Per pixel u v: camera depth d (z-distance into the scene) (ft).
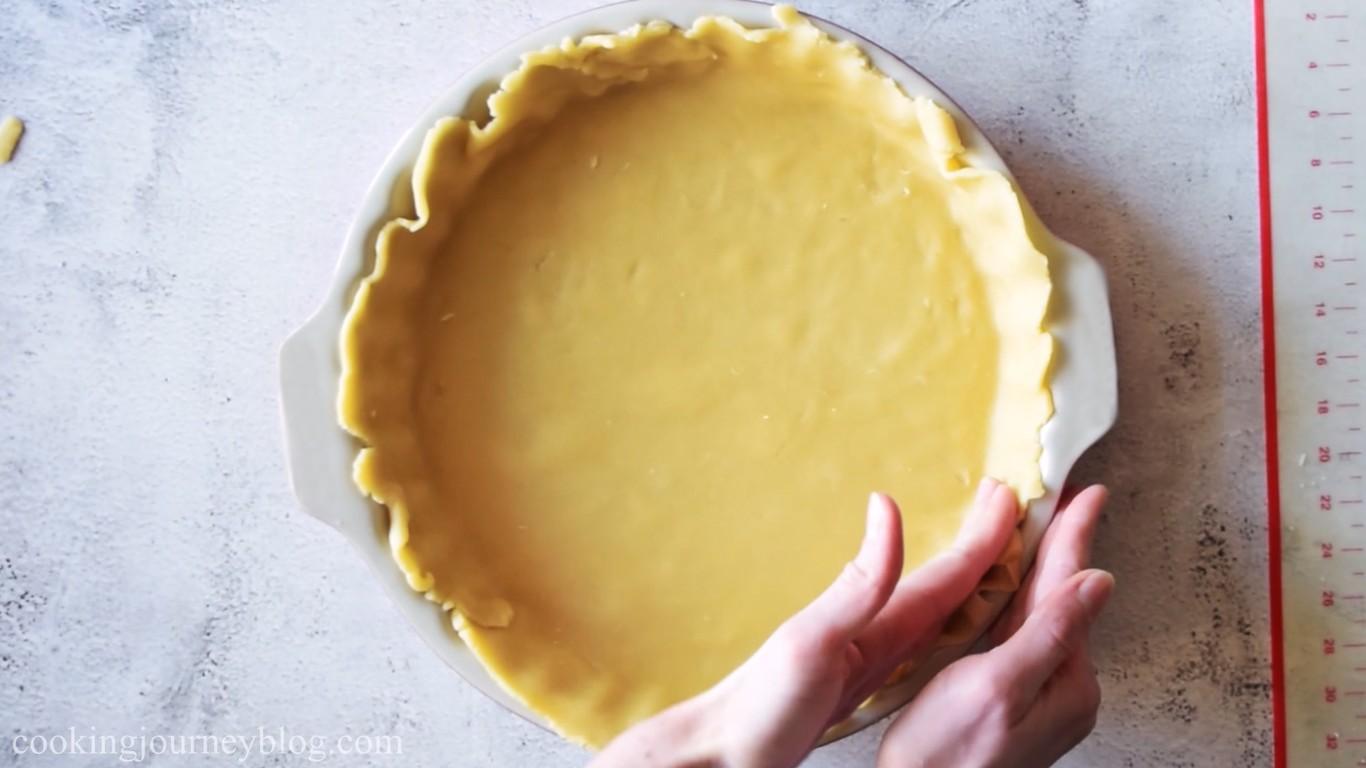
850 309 2.01
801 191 2.01
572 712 1.93
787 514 1.99
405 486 1.95
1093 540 2.09
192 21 2.16
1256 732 2.08
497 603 1.96
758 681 1.70
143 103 2.16
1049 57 2.11
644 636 1.98
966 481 1.99
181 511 2.16
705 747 1.71
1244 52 2.11
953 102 1.95
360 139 2.16
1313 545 2.08
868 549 1.72
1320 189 2.10
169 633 2.15
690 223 2.02
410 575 1.91
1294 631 2.08
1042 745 1.86
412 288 1.98
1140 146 2.11
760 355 2.01
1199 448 2.09
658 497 2.00
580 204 2.02
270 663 2.15
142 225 2.16
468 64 2.15
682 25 1.96
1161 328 2.10
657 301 2.01
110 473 2.16
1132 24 2.11
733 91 2.01
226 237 2.16
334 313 1.93
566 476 2.00
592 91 2.00
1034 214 1.94
